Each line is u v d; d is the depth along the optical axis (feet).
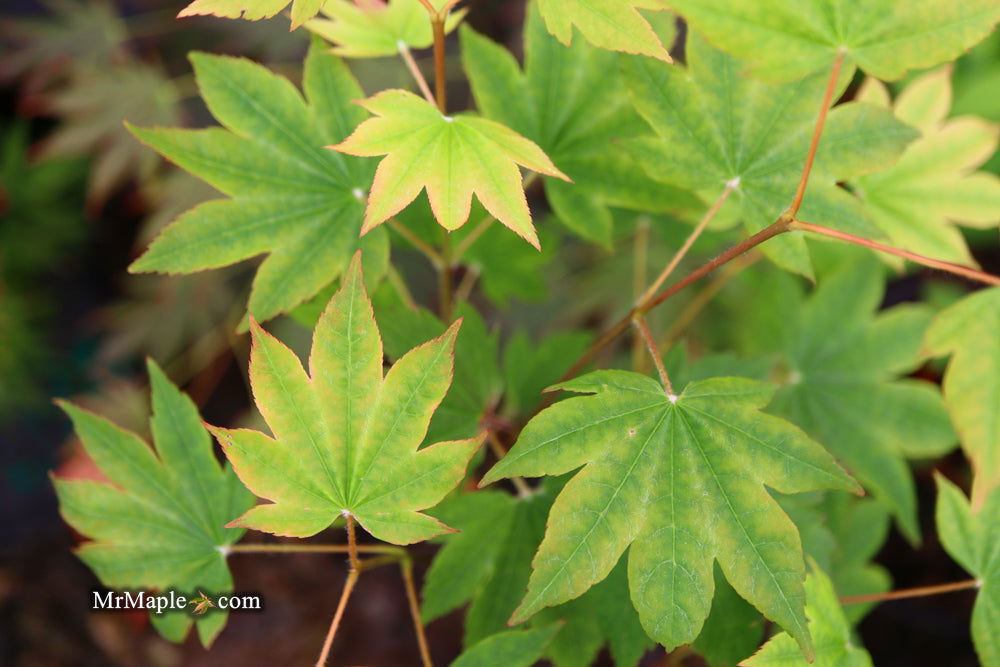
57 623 3.16
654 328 2.03
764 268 1.91
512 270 1.77
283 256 1.51
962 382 1.53
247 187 1.51
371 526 1.42
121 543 1.53
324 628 3.11
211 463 1.55
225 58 1.51
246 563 3.17
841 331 1.77
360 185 1.53
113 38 2.41
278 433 1.41
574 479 1.41
